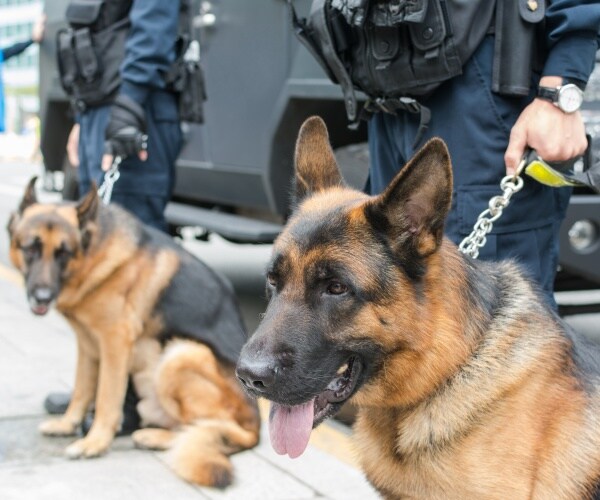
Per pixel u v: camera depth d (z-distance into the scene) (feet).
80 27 16.42
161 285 13.75
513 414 8.31
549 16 10.18
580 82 10.09
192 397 13.32
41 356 17.75
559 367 8.57
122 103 15.20
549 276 11.13
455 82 10.48
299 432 8.54
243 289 24.61
